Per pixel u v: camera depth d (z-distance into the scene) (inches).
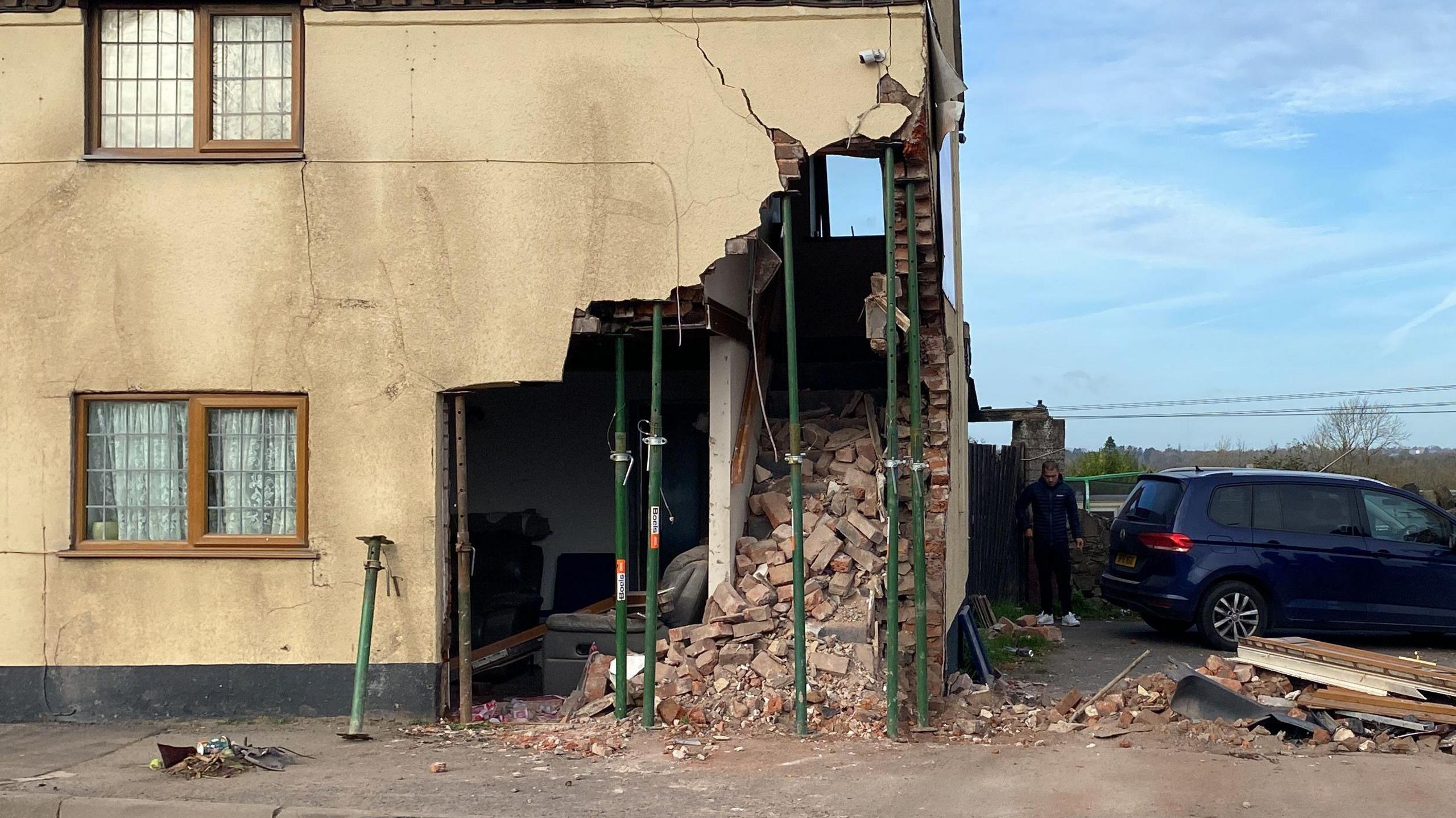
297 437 336.8
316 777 271.3
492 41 338.0
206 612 333.7
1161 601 481.4
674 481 477.4
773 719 317.7
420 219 337.7
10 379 338.0
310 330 336.8
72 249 338.6
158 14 344.5
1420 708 306.8
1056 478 554.3
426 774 273.6
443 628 338.6
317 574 333.4
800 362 482.0
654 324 326.6
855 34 330.0
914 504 315.3
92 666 333.4
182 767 274.4
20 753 297.4
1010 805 248.2
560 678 370.3
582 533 482.9
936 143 352.8
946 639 352.5
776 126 331.3
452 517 347.6
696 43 334.0
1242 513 481.4
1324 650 339.6
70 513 335.9
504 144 337.4
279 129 345.1
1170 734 306.0
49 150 339.0
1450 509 756.6
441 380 335.6
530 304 335.0
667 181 334.0
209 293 338.0
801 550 310.3
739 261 374.9
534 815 242.4
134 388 337.4
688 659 339.3
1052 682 406.3
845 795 255.4
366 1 338.0
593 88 336.5
